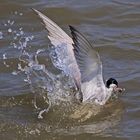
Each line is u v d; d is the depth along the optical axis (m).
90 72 14.62
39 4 20.36
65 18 19.77
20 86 16.16
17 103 15.41
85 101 15.30
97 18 19.72
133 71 16.81
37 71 16.89
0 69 16.97
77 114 15.01
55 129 14.36
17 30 18.95
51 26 15.61
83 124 14.64
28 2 20.44
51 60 17.36
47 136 14.09
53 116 14.92
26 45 18.12
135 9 20.06
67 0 20.64
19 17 19.66
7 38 18.48
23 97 15.68
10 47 18.03
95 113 15.07
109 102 15.48
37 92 15.91
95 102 15.34
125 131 14.30
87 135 14.16
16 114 14.90
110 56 17.61
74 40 14.17
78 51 14.24
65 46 15.44
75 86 15.53
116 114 15.01
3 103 15.39
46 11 20.02
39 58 17.47
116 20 19.56
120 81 16.33
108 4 20.25
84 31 18.95
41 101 15.55
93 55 14.17
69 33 18.94
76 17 19.78
